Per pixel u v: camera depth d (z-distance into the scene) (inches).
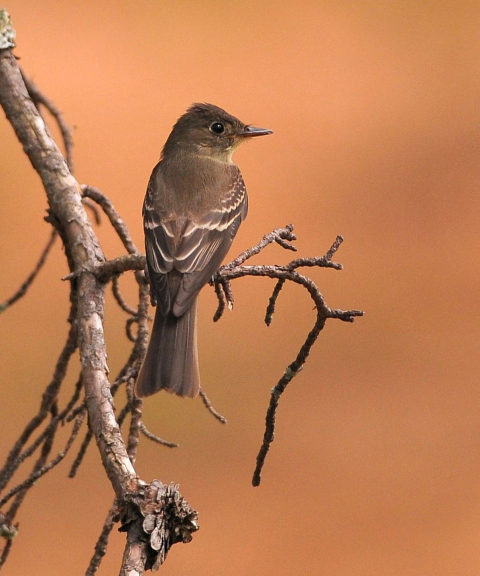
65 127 279.3
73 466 225.1
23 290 262.4
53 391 233.6
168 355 242.4
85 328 225.1
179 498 163.8
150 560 159.8
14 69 257.9
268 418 215.8
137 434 222.8
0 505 207.5
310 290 218.4
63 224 245.3
